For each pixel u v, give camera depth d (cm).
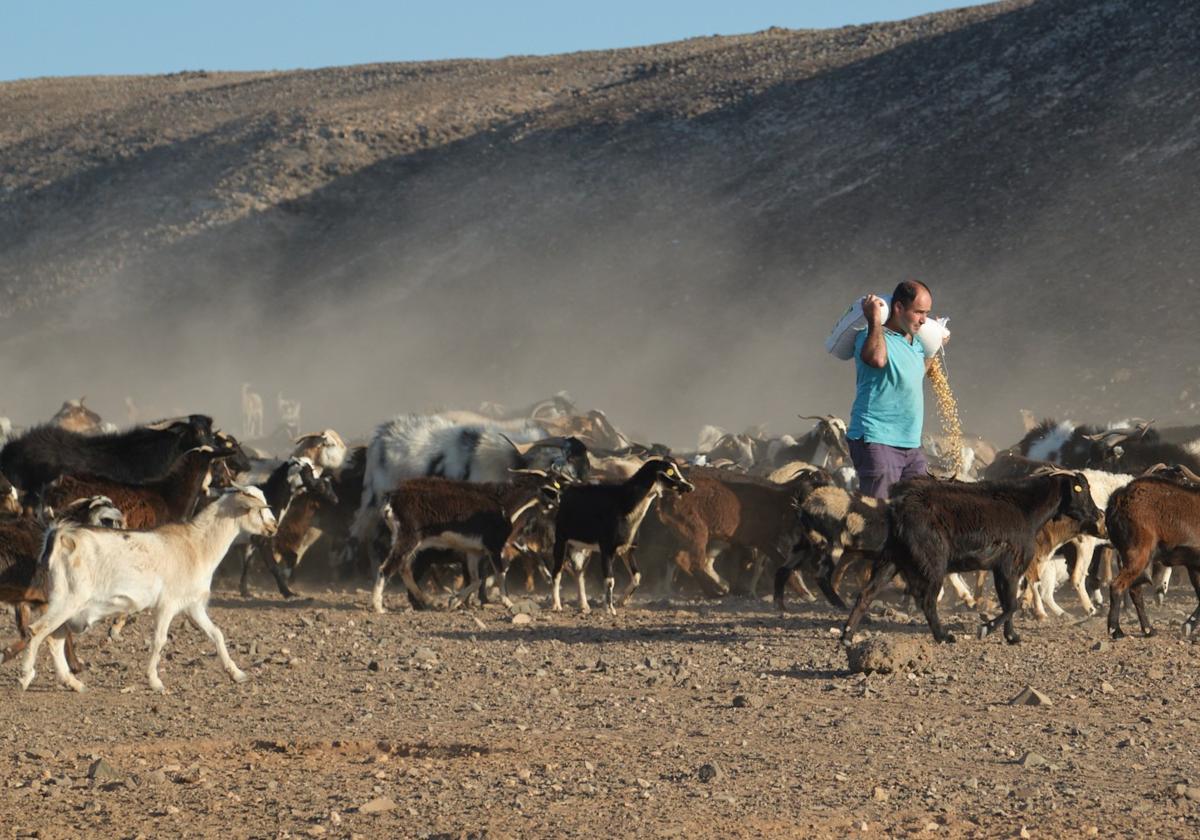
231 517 1145
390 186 9619
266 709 1030
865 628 1385
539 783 807
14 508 1423
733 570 1800
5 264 9675
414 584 1623
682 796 779
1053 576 1514
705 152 8738
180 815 752
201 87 13250
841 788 793
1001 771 828
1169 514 1298
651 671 1143
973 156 7125
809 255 6781
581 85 11138
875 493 1336
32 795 791
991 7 9956
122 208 9925
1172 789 777
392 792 793
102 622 1430
